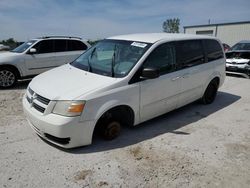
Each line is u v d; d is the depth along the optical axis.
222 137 4.43
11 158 3.45
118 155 3.65
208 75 5.81
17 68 7.86
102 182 3.04
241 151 3.94
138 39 4.65
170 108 4.93
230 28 33.84
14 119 4.85
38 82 4.07
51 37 8.75
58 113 3.40
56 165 3.33
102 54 4.63
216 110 5.91
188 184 3.08
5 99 6.31
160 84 4.44
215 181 3.16
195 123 5.04
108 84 3.72
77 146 3.60
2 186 2.88
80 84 3.74
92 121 3.54
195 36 5.57
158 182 3.09
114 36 5.20
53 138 3.59
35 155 3.54
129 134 4.36
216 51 6.17
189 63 5.16
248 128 4.88
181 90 5.02
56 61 8.75
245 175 3.31
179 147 3.98
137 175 3.20
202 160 3.63
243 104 6.48
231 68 10.45
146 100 4.27
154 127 4.73
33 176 3.08
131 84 3.96
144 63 4.16
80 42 9.41
